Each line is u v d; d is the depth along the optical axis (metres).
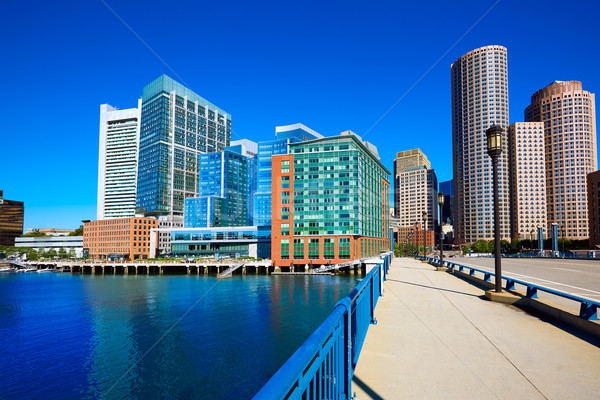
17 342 46.38
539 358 6.27
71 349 43.31
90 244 195.62
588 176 151.75
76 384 33.59
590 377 5.39
